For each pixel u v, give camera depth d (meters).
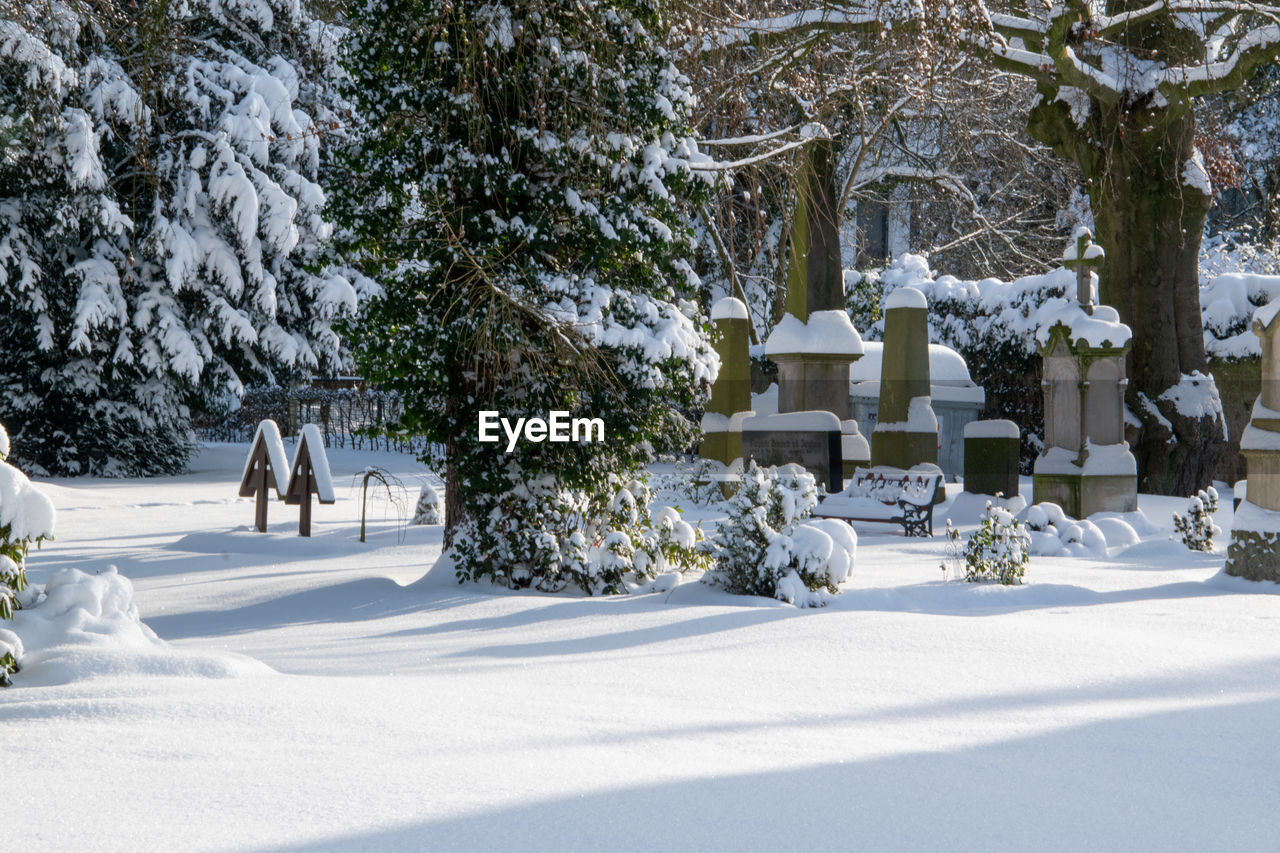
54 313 25.11
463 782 3.40
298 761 3.62
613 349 9.40
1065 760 3.90
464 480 9.64
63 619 5.94
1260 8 18.94
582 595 9.48
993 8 20.66
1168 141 20.48
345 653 6.63
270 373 28.16
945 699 4.89
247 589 9.85
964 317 25.09
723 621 7.25
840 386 18.56
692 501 18.38
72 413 26.30
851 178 22.19
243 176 24.95
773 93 19.55
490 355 9.48
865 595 8.63
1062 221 29.97
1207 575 10.20
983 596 8.74
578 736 4.05
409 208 9.88
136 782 3.38
